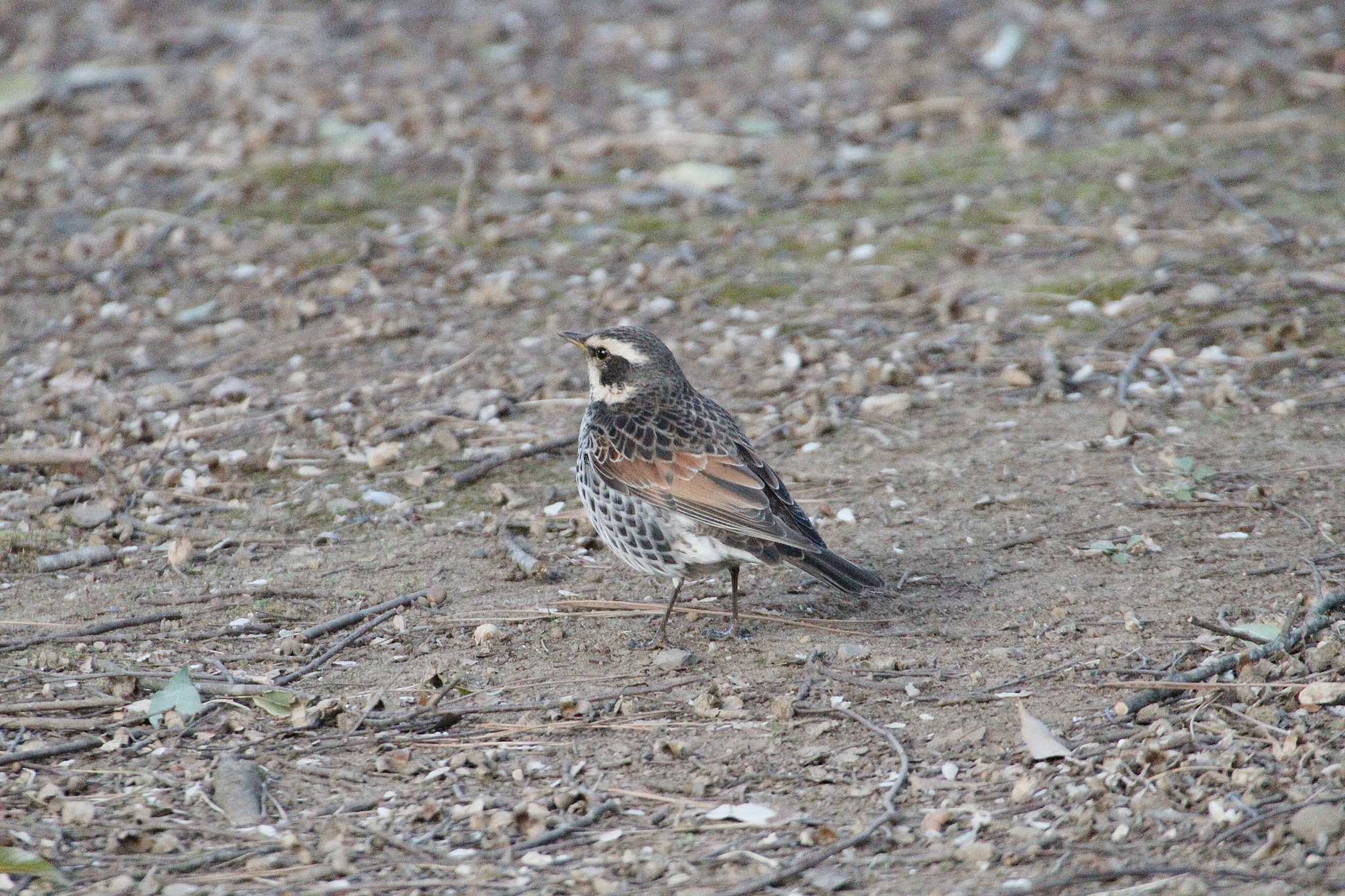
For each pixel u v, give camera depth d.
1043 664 9.55
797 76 23.42
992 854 7.41
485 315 16.42
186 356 15.66
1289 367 14.10
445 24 26.44
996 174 19.61
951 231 18.03
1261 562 10.76
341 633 10.41
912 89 22.56
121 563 11.48
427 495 12.65
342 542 11.88
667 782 8.41
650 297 16.67
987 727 8.82
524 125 22.03
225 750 8.85
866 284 16.70
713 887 7.31
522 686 9.63
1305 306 15.30
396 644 10.27
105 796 8.31
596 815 8.06
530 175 20.36
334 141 21.70
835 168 20.19
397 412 14.11
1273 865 7.11
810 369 14.80
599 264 17.61
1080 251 17.17
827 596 10.85
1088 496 12.01
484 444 13.55
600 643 10.24
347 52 25.06
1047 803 7.93
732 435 10.23
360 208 19.48
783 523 9.62
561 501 12.51
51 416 14.20
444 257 17.84
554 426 13.84
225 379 14.95
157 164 20.97
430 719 9.11
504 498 12.48
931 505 12.07
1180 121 21.00
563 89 23.36
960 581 10.85
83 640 10.22
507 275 17.28
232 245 18.39
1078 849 7.42
